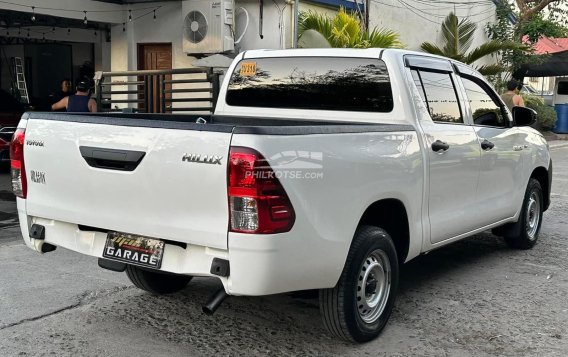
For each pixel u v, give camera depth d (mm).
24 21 13586
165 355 4074
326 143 3695
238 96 5508
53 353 4078
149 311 4863
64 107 10148
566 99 24234
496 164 5816
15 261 6105
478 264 6355
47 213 4180
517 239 6715
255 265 3359
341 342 4309
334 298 4008
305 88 5145
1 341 4246
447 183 5012
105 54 14086
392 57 4750
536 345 4301
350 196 3869
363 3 14414
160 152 3562
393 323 4688
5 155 10938
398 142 4379
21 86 18766
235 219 3355
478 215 5566
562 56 21812
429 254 6734
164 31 13258
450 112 5285
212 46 12172
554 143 20438
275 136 3387
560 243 7285
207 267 3518
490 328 4605
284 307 4977
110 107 12453
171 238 3598
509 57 21016
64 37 15852
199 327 4555
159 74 9703
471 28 18797
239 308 4941
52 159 4070
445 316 4848
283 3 12406
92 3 12875
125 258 3850
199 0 12195
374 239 4160
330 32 12516
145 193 3656
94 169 3842
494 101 6152
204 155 3412
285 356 4070
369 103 4824
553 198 10375
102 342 4266
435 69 5184
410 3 16828
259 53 5426
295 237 3484
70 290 5293
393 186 4281
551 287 5609
